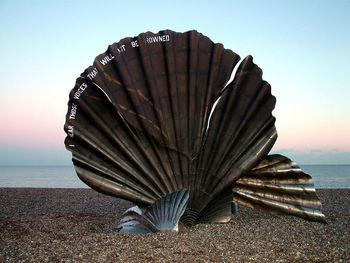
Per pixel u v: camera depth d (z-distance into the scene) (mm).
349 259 5059
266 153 7102
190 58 7500
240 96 7488
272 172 7543
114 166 6980
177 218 6555
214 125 7363
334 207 9805
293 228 6848
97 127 7035
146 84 7352
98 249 5465
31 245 5723
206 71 7473
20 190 14914
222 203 7301
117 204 11062
